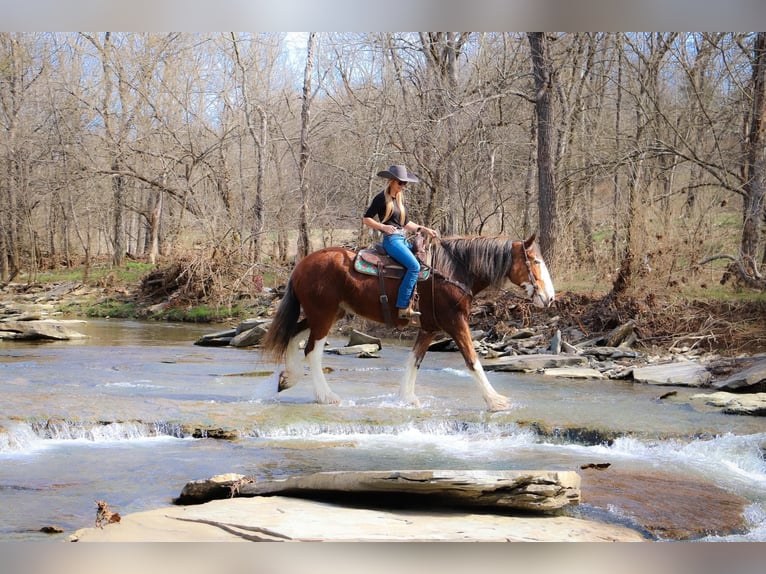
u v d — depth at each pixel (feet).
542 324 52.75
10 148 108.17
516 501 19.19
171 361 44.34
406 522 18.08
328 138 92.27
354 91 88.69
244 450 25.50
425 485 19.10
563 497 19.44
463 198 74.59
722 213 61.57
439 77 73.00
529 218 81.35
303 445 26.17
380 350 51.11
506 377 39.47
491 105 76.02
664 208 55.36
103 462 23.98
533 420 28.58
